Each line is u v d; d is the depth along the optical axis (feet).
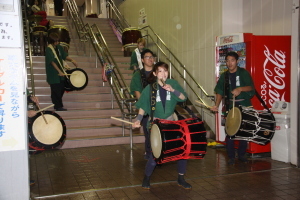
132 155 18.72
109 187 13.19
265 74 17.75
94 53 34.65
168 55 30.58
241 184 13.53
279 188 13.02
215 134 22.44
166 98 12.29
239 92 15.65
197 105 23.82
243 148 16.98
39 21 33.47
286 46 17.93
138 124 12.32
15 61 9.57
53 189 12.96
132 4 40.14
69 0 40.47
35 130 12.22
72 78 21.91
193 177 14.49
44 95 25.05
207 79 24.31
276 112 17.29
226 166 16.30
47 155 18.76
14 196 9.77
